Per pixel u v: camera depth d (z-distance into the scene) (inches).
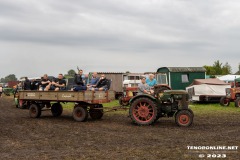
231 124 433.1
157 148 282.0
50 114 609.9
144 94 440.1
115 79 1145.4
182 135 348.2
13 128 416.8
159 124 443.2
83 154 263.0
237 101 717.3
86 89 503.5
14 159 248.8
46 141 322.7
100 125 441.1
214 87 805.2
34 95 535.2
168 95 436.8
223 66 2289.6
